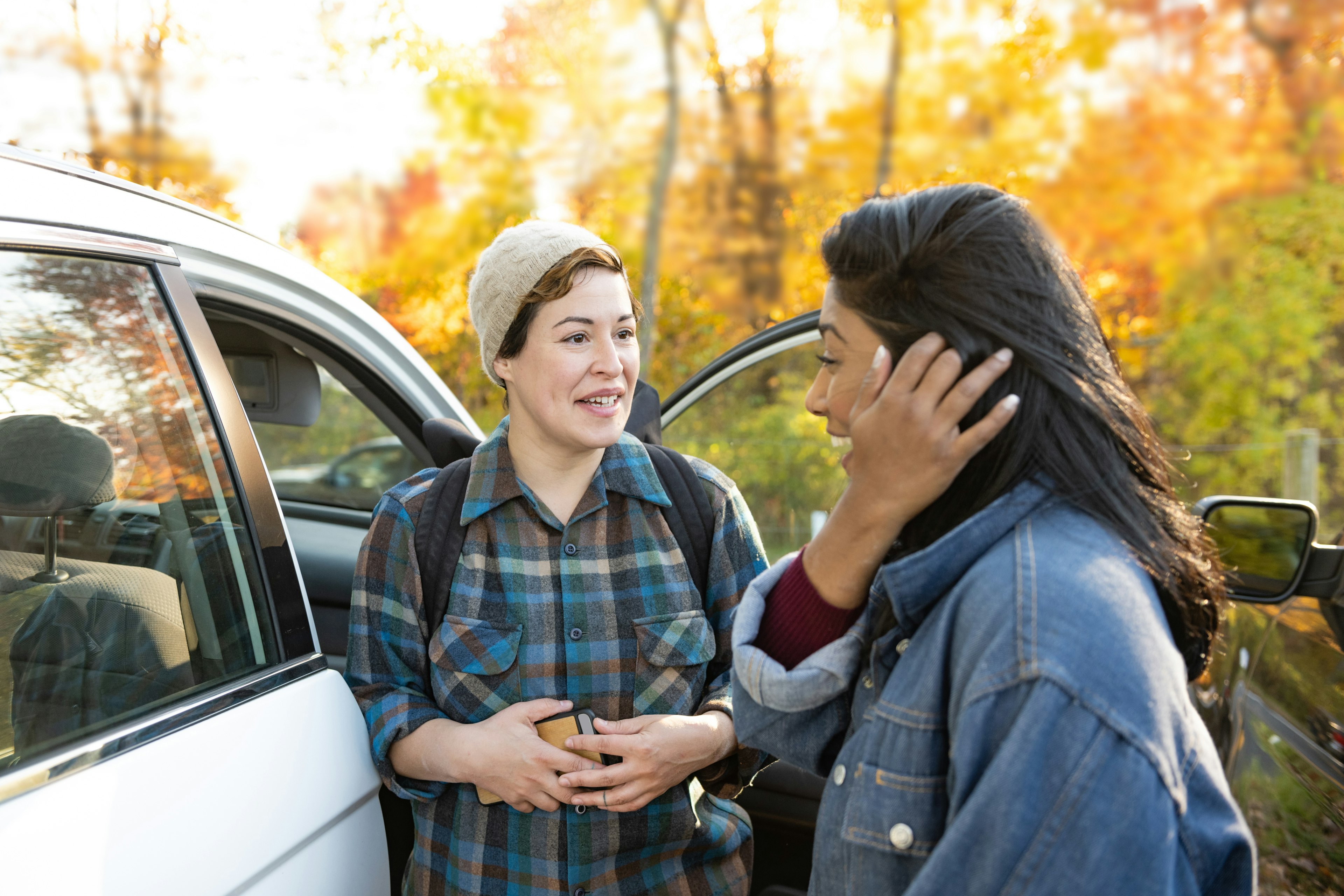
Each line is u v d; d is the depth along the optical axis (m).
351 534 2.55
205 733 1.14
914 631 0.92
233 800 1.12
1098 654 0.74
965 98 10.82
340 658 1.89
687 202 11.49
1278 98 10.21
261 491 1.41
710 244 11.43
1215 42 10.22
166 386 1.31
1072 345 0.86
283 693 1.29
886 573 0.89
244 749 1.17
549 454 1.45
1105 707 0.72
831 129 11.21
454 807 1.41
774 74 11.41
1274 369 10.33
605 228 11.60
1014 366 0.86
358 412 5.22
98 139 10.94
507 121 11.14
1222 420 10.41
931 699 0.85
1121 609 0.77
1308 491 8.82
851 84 11.10
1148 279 10.84
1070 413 0.86
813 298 11.10
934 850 0.76
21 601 1.05
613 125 11.48
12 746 0.97
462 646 1.39
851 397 0.94
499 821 1.38
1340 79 10.02
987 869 0.72
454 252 11.09
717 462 3.04
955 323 0.85
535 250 1.35
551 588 1.44
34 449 1.11
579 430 1.38
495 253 1.40
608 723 1.34
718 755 1.38
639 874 1.42
